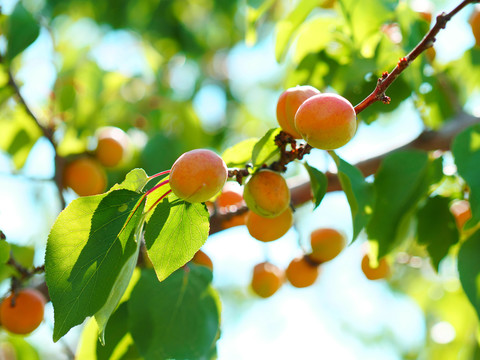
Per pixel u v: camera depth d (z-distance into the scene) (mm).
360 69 1186
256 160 1046
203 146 1722
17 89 1272
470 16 1278
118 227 982
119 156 1336
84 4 1874
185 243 1014
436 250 1215
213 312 1098
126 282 1000
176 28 1964
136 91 1701
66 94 1352
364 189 1076
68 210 969
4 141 1365
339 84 1220
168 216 1005
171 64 1948
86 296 972
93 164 1320
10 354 1320
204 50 2002
